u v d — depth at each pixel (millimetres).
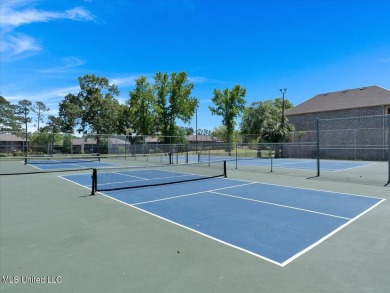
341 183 12812
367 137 30453
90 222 6574
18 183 13039
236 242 5246
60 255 4617
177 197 9594
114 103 61312
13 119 69312
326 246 5012
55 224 6402
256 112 74250
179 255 4625
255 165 23094
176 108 53312
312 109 37094
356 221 6629
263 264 4270
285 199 9227
